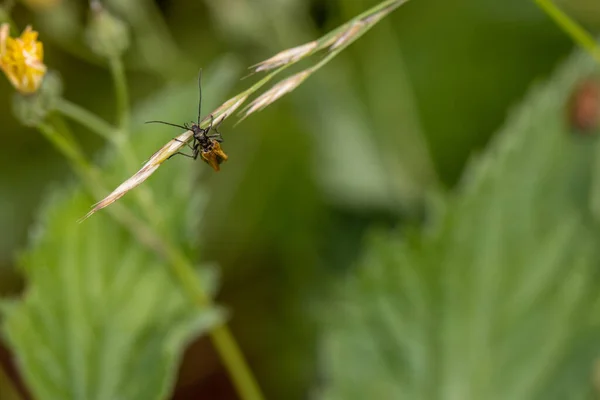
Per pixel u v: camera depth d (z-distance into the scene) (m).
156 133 0.50
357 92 0.72
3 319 0.50
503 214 0.52
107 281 0.50
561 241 0.52
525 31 0.72
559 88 0.52
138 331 0.49
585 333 0.52
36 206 0.69
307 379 0.63
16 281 0.67
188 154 0.49
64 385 0.49
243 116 0.44
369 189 0.68
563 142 0.52
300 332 0.64
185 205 0.50
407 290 0.52
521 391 0.52
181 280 0.50
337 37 0.44
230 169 0.70
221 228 0.68
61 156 0.71
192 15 0.70
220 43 0.69
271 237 0.68
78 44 0.64
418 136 0.71
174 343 0.49
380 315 0.52
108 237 0.50
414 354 0.52
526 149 0.52
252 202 0.69
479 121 0.71
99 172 0.50
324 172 0.69
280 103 0.70
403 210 0.67
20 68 0.46
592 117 0.52
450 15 0.74
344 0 0.67
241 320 0.66
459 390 0.52
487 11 0.73
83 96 0.70
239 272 0.68
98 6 0.48
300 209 0.69
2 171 0.70
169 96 0.51
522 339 0.52
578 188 0.52
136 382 0.49
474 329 0.52
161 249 0.49
